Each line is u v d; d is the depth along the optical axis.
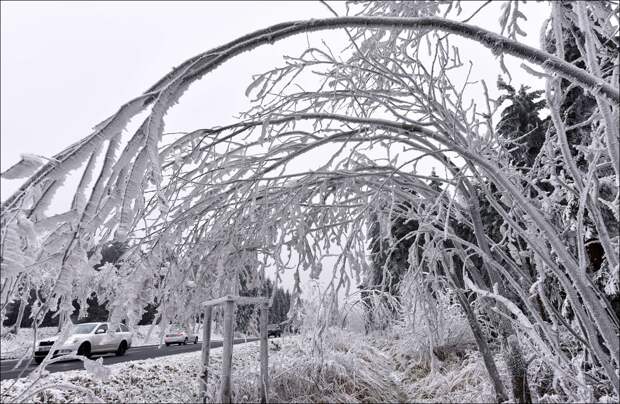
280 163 4.15
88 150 1.94
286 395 6.32
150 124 2.02
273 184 4.69
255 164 4.67
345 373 7.04
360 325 8.16
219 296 5.40
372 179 5.05
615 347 2.26
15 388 5.83
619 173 2.11
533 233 3.54
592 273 3.89
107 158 2.01
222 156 4.20
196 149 3.91
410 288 5.66
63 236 2.12
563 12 2.61
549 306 2.97
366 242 5.18
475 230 4.45
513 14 2.91
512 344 4.20
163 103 2.06
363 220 4.87
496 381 4.84
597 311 2.35
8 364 11.31
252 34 2.21
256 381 6.32
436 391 6.87
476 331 5.09
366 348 9.27
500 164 4.75
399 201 5.58
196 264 4.87
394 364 9.00
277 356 7.43
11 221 1.83
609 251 2.37
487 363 4.95
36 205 1.93
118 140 2.03
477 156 3.22
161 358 9.45
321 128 4.66
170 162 4.17
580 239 2.46
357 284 5.17
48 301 2.16
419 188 5.10
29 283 2.35
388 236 4.28
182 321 5.05
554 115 2.49
